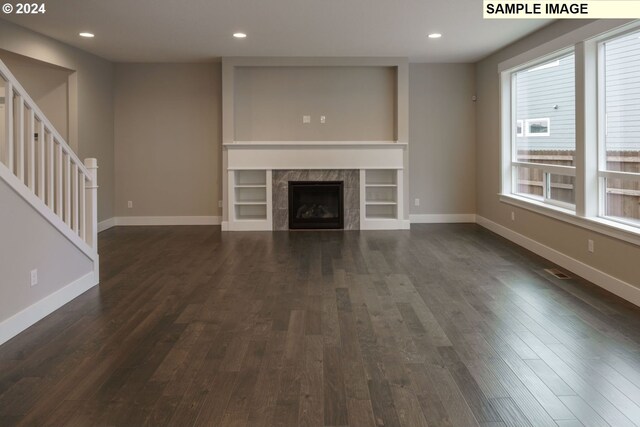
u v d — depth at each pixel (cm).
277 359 331
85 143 790
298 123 876
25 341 362
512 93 769
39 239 410
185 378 303
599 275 499
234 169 851
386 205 916
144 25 623
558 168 618
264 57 839
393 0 523
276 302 454
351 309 434
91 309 435
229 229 856
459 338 366
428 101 911
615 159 502
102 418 257
